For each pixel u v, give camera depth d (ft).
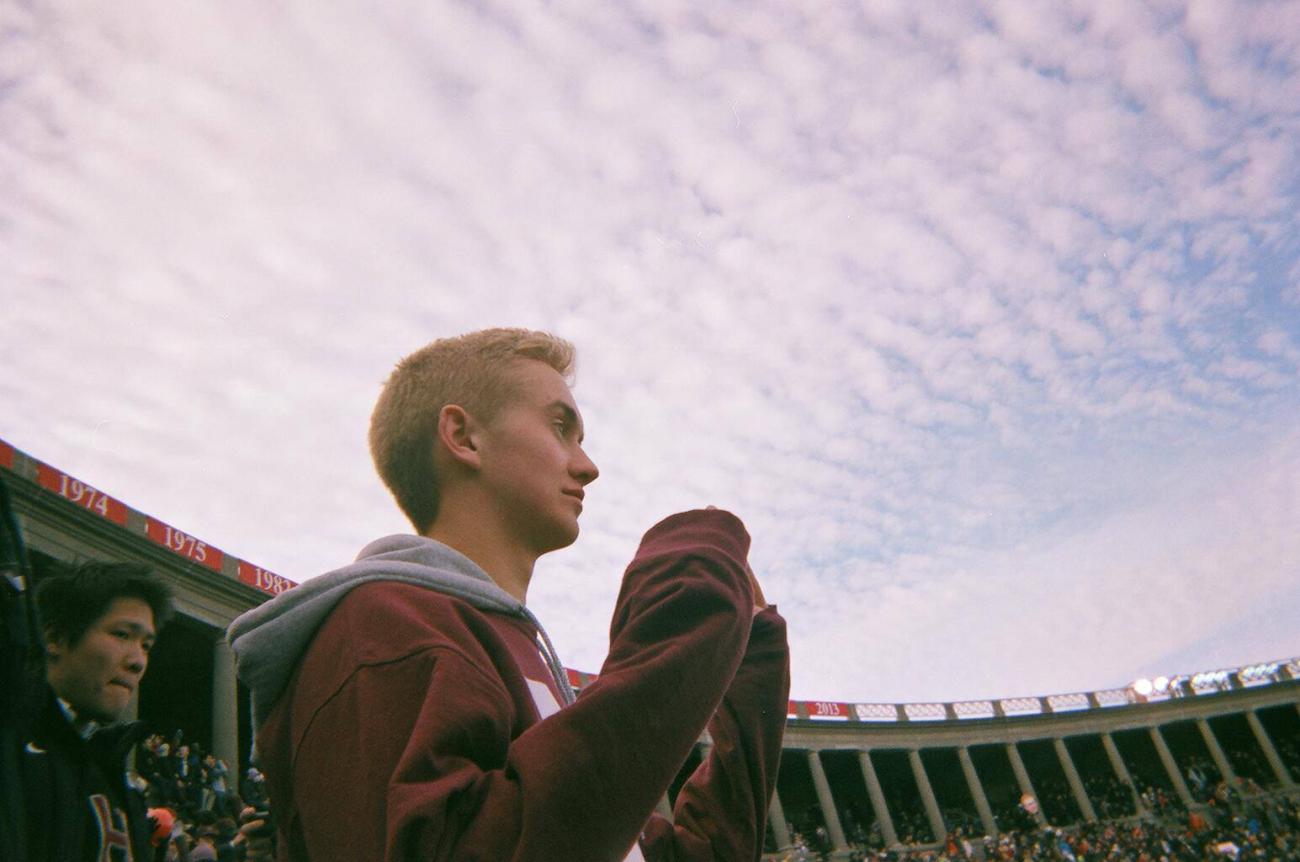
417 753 2.58
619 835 2.55
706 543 3.73
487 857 2.34
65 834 5.70
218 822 28.53
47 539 75.87
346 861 2.73
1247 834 170.40
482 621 3.47
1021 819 188.24
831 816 164.04
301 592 3.56
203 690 106.93
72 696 7.91
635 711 2.74
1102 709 207.82
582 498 4.56
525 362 4.73
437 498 4.43
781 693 5.12
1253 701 215.72
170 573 87.61
